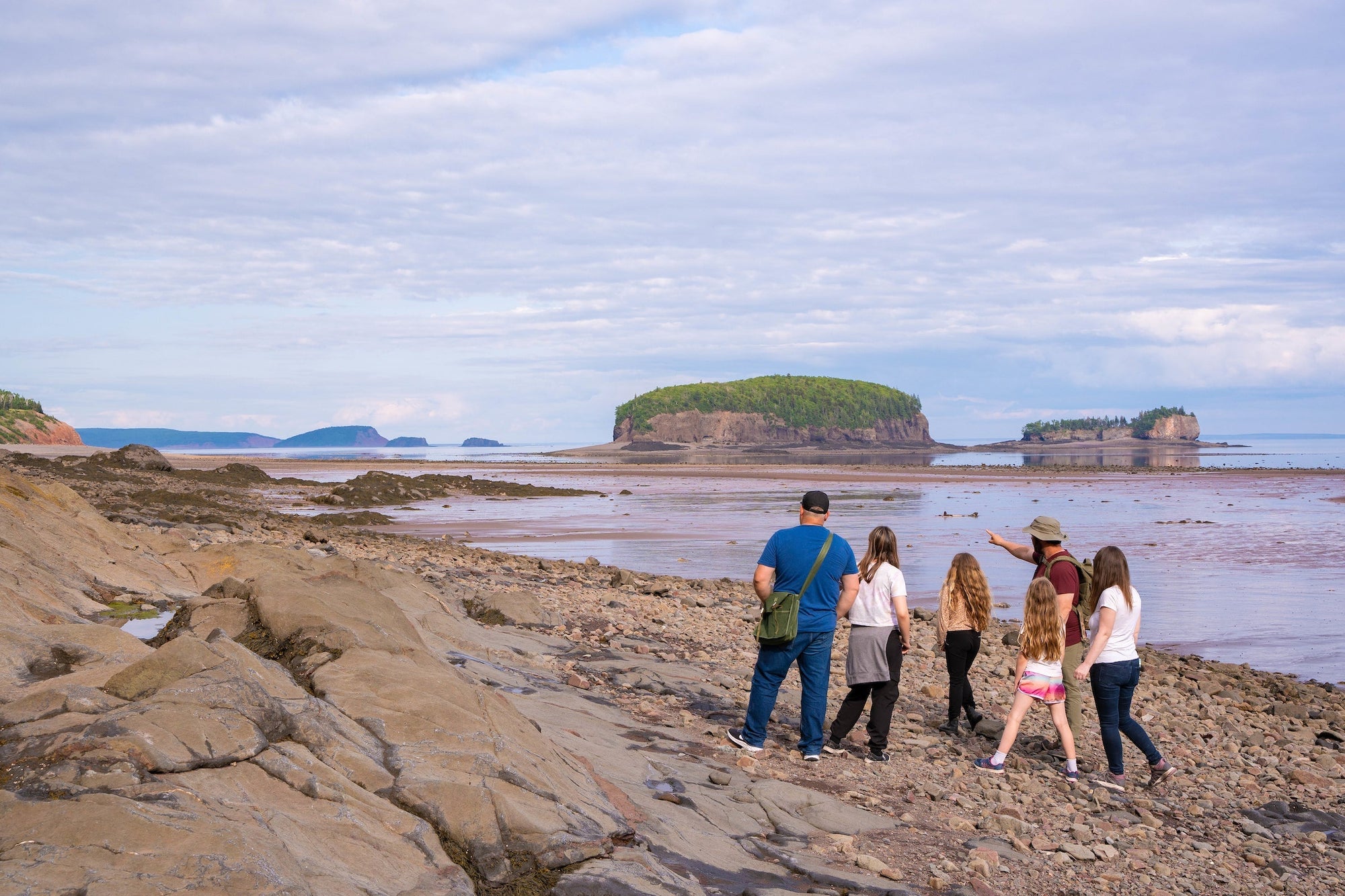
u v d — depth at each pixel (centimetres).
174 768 348
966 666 946
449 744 457
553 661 1038
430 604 1066
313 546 1969
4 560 750
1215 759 931
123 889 272
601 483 7512
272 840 319
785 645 778
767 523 3775
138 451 4534
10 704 379
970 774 812
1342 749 999
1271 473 10100
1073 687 889
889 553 831
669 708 917
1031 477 9088
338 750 418
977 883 553
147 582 922
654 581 1988
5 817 304
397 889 343
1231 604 2045
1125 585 825
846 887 511
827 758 817
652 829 514
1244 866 642
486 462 13800
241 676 416
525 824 421
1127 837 685
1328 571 2525
